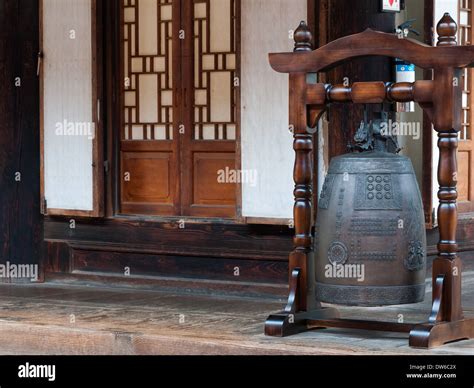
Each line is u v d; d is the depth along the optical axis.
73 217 9.48
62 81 9.35
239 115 8.35
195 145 8.91
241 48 8.31
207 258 8.77
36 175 9.63
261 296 8.47
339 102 6.73
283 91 8.16
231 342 6.53
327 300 6.64
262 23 8.21
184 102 8.94
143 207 9.21
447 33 6.38
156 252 9.02
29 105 9.58
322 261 6.64
